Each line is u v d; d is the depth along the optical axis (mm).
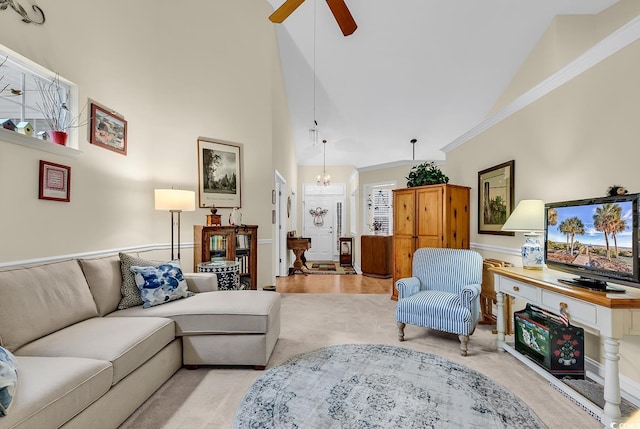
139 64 3430
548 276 2275
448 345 2764
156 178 3717
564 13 3391
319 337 2926
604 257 1806
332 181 8891
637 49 1944
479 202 3904
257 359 2275
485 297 3332
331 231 8953
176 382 2113
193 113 3988
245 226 3982
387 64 4652
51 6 2350
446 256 3162
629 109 1997
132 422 1683
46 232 2289
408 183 4387
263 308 2338
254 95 4438
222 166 4191
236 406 1827
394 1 3705
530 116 2975
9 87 2244
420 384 2070
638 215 1612
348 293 4773
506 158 3361
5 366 1188
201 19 4055
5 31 2023
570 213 2074
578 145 2410
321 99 5668
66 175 2459
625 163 2025
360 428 1619
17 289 1721
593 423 1676
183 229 3947
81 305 2062
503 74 4438
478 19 3742
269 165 4570
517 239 3191
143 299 2410
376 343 2795
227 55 4234
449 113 5488
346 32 2998
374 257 6242
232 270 3498
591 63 2264
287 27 4332
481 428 1621
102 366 1501
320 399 1890
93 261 2344
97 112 2805
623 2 3123
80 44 2637
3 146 1984
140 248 3420
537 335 2232
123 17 3180
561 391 1986
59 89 2527
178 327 2256
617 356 1624
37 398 1183
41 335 1764
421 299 2789
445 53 4285
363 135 6590
